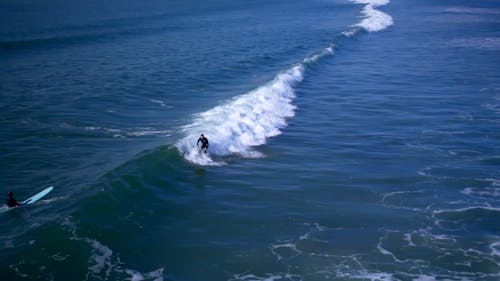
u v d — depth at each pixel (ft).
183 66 159.74
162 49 195.52
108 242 58.29
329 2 460.14
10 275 50.52
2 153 85.05
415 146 93.76
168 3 469.16
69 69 154.61
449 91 133.39
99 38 229.04
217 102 117.19
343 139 98.02
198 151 85.56
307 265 56.54
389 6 407.03
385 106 119.85
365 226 65.31
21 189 71.77
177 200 70.69
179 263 56.24
